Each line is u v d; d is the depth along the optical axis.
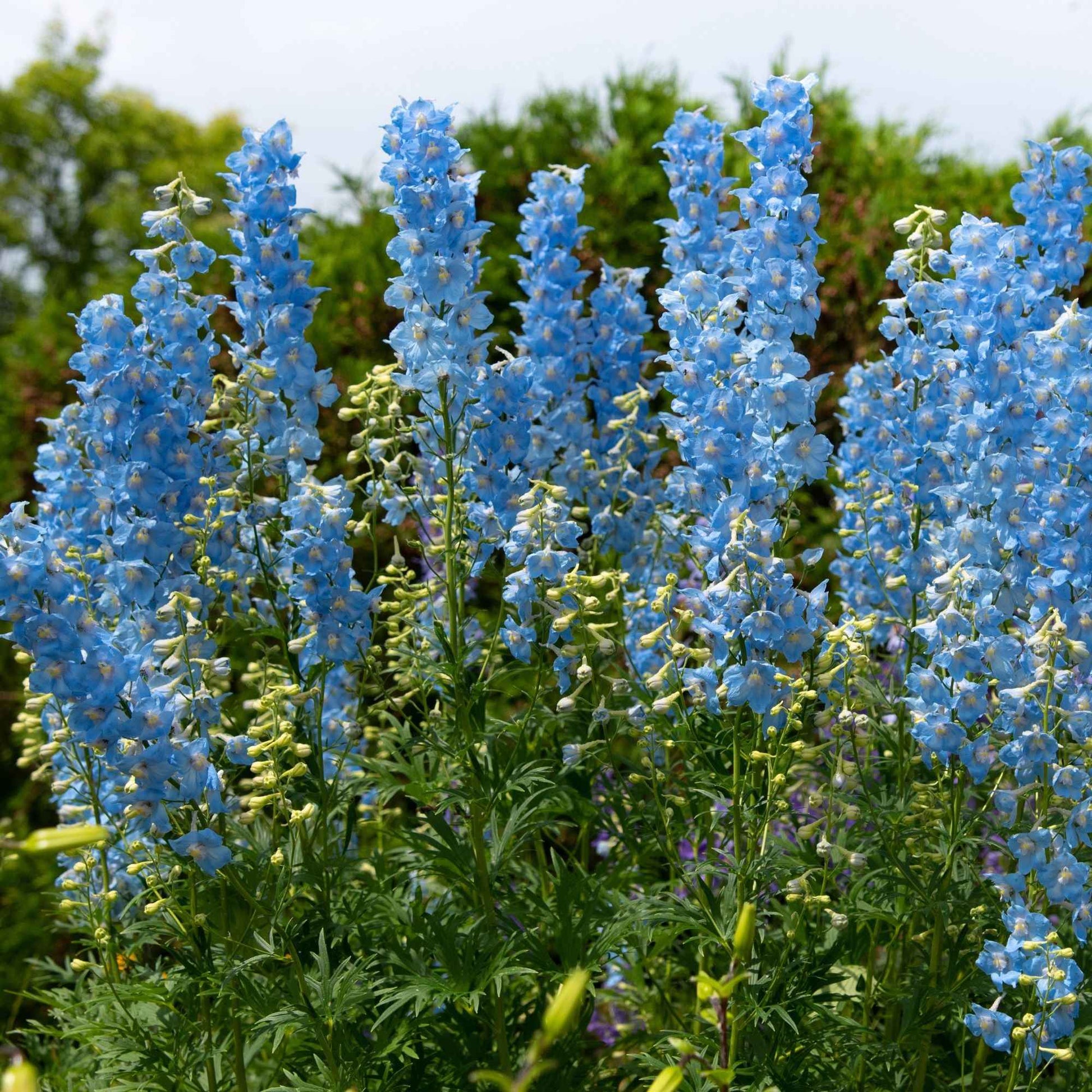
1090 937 3.38
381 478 3.85
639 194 6.95
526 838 3.56
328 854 3.53
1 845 1.82
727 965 3.56
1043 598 3.21
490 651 3.67
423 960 3.50
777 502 3.14
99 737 3.00
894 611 4.05
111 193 29.92
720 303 3.26
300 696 3.35
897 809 3.42
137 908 3.77
